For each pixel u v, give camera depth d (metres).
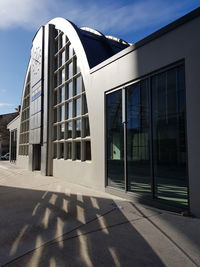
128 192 7.79
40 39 17.67
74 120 12.47
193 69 5.64
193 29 5.68
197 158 5.46
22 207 6.94
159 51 6.66
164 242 4.28
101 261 3.62
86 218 5.74
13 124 28.94
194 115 5.58
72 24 13.01
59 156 14.27
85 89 10.62
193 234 4.57
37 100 17.61
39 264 3.54
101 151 9.33
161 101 6.66
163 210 6.33
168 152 6.39
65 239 4.48
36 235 4.70
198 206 5.41
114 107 8.70
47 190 9.76
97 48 11.59
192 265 3.48
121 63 8.22
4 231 4.95
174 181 6.16
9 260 3.67
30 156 19.44
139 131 7.46
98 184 9.49
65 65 13.84
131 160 7.77
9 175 15.96
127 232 4.79
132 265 3.49
